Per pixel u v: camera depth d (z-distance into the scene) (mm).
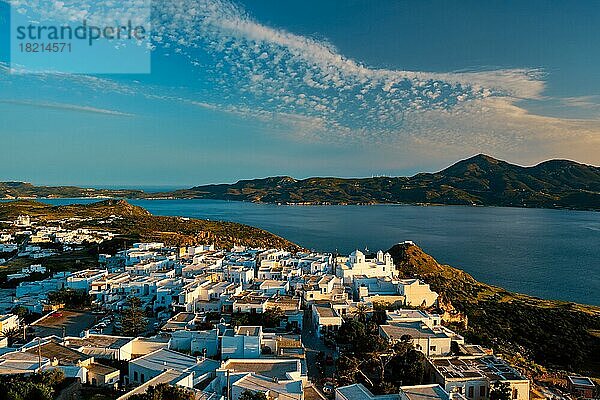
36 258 191750
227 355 83625
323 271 158000
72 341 85812
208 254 182750
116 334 99562
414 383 76312
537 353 122312
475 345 93375
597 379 104688
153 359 77812
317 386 76312
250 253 187375
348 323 94938
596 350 128000
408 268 198000
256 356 83438
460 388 73250
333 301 118375
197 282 129625
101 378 71875
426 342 88750
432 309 122938
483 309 154125
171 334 91125
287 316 105625
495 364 81688
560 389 89750
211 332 91375
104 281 129500
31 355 76125
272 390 66125
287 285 131375
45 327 105438
